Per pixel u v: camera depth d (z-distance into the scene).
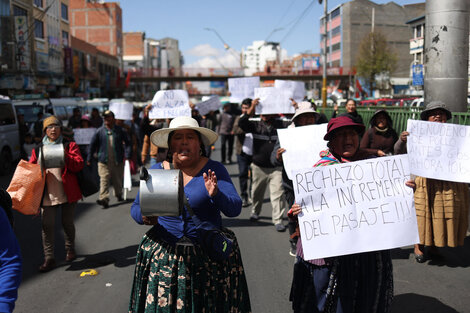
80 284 4.87
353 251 2.98
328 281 3.03
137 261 2.87
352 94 68.69
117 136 8.88
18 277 2.02
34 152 5.23
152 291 2.71
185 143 2.85
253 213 7.46
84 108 22.98
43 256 5.86
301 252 3.17
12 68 30.27
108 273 5.19
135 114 12.05
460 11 6.49
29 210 5.02
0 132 13.25
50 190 5.30
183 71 85.44
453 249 5.77
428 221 5.03
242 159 8.58
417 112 8.12
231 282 2.81
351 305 3.00
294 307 3.22
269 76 82.25
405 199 3.06
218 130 15.41
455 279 4.84
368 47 55.94
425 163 4.76
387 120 6.17
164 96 8.20
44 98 19.41
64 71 43.91
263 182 7.12
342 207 3.02
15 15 32.62
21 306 4.34
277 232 6.80
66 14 45.62
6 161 13.53
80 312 4.20
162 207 2.55
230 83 10.59
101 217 7.96
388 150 6.20
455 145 4.66
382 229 3.02
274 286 4.73
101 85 60.88
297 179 3.02
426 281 4.80
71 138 5.51
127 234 6.82
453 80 6.61
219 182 2.89
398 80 64.81
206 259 2.72
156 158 8.48
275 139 6.91
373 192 3.05
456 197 4.92
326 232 2.99
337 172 3.04
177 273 2.70
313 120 5.54
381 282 3.06
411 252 5.72
